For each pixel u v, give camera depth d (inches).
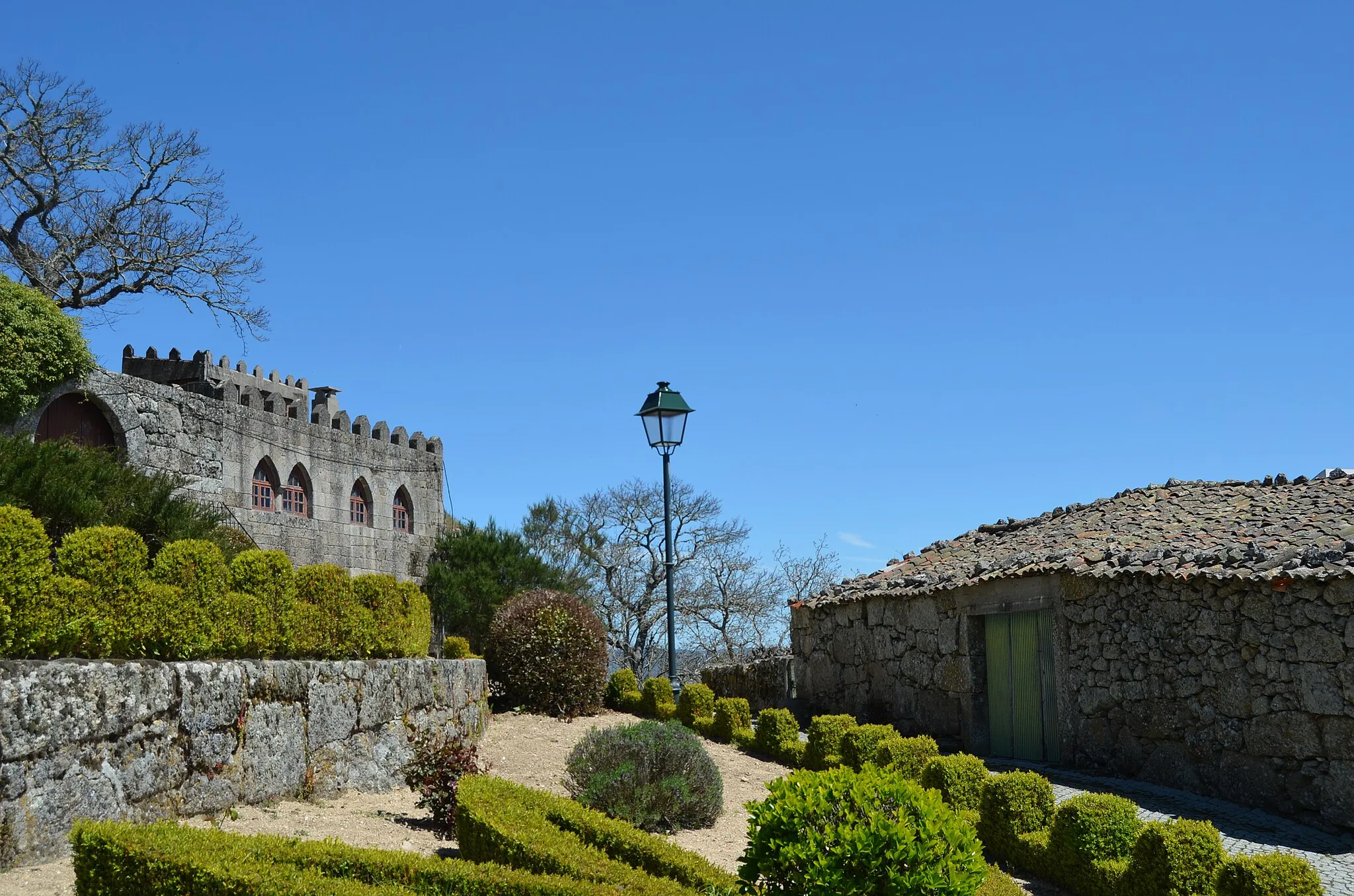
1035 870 329.1
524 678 602.5
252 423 870.4
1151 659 460.8
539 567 1110.4
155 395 753.6
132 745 258.1
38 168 1034.1
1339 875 322.0
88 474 465.4
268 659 332.2
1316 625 385.7
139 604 281.9
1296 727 390.3
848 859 207.9
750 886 222.8
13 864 222.5
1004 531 697.0
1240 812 398.6
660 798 373.1
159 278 1128.2
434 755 336.2
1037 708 531.2
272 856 220.1
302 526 933.2
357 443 1035.9
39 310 649.6
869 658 665.6
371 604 406.0
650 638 1393.9
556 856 245.9
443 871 224.4
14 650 247.4
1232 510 526.0
